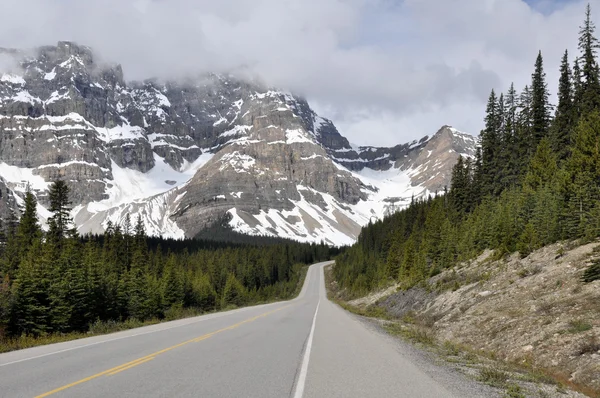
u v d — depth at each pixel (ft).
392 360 40.70
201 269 370.32
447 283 124.26
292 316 102.32
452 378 33.37
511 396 28.96
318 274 549.13
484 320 71.36
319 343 51.96
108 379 28.76
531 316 62.03
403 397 26.00
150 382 27.94
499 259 115.85
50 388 26.09
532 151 195.52
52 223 193.88
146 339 52.39
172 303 197.16
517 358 50.85
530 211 130.62
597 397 34.45
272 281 485.15
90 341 50.93
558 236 101.09
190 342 49.16
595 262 67.82
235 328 68.18
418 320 104.27
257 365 34.99
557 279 73.72
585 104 168.76
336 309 147.23
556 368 44.01
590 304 56.13
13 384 27.17
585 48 175.73
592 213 92.48
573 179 117.91
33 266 134.00
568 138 171.22
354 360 39.70
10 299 112.98
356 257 422.41
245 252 508.53
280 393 25.89
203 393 25.29
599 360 40.93
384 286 232.73
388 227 428.56
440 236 197.88
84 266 147.13
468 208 231.09
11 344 50.39
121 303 155.02
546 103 201.67
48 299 120.06
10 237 204.13
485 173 222.48
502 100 241.76
